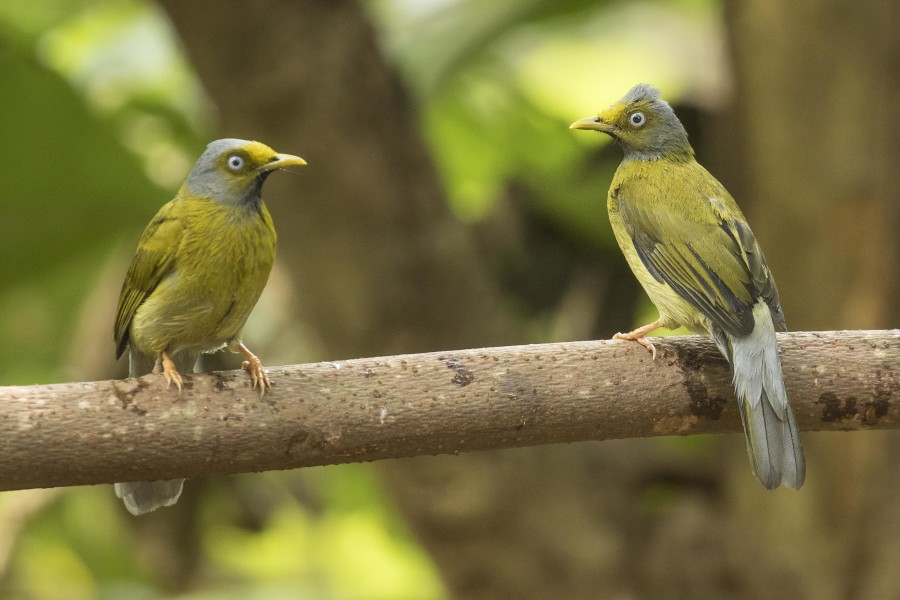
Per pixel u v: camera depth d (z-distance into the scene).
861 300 12.39
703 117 15.66
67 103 14.06
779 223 12.55
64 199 14.69
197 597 16.20
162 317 8.58
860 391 8.24
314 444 7.74
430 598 16.88
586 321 15.48
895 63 12.15
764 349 8.17
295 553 17.27
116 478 7.60
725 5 12.68
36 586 17.22
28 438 7.35
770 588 12.85
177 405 7.58
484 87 16.03
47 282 15.87
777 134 12.41
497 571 12.93
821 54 12.20
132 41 15.95
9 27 14.66
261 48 12.09
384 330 12.78
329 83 12.27
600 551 12.87
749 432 7.96
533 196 15.89
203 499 15.14
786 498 12.77
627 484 13.32
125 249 15.57
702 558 12.96
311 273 12.80
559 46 17.03
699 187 9.73
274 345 16.17
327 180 12.41
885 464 12.47
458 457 12.48
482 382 7.89
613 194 10.09
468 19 14.26
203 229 8.48
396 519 15.52
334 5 12.45
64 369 15.97
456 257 12.84
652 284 9.55
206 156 8.59
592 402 8.02
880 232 12.23
